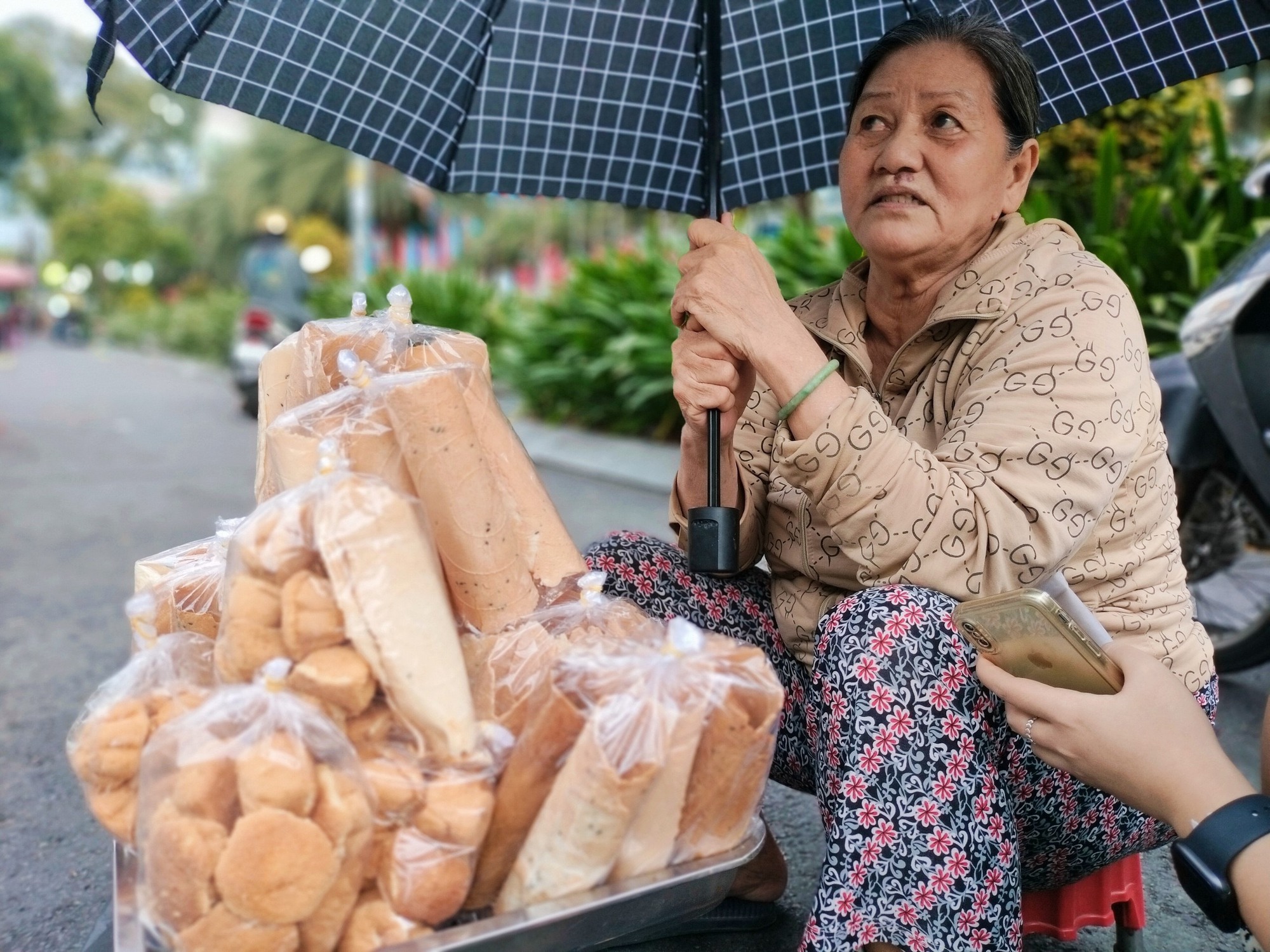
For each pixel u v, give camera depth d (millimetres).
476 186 1929
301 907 986
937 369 1519
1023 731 1193
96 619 3922
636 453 6988
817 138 1955
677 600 1666
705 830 1146
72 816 2414
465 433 1209
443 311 10086
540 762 1090
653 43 1856
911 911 1179
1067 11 1624
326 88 1706
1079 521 1281
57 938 1935
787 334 1344
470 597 1229
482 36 1789
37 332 57125
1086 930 1842
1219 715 2904
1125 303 1386
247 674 1098
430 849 1049
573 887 1077
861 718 1209
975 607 1179
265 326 10203
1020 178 1548
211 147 54562
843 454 1277
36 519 5758
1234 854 1045
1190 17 1561
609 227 29625
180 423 10570
